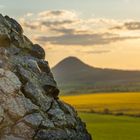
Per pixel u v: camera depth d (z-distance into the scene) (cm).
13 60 3466
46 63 3738
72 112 3612
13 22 3891
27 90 3319
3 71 3234
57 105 3459
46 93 3534
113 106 15838
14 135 3055
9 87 3175
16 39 3684
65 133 3288
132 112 12950
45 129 3178
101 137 6950
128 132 7731
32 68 3534
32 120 3141
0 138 3002
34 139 3108
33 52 3794
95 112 13088
